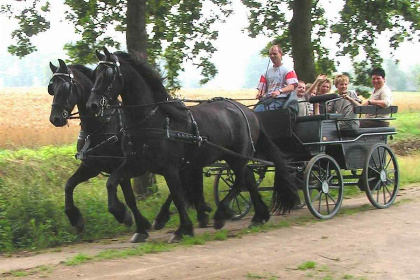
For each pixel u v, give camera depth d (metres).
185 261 6.50
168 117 7.64
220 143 8.31
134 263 6.45
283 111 9.34
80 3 12.29
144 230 8.16
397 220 8.77
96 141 8.41
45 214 8.86
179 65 13.44
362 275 5.87
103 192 11.15
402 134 23.06
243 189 9.28
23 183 10.63
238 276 5.89
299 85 10.40
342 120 9.63
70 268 6.28
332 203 10.95
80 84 8.35
